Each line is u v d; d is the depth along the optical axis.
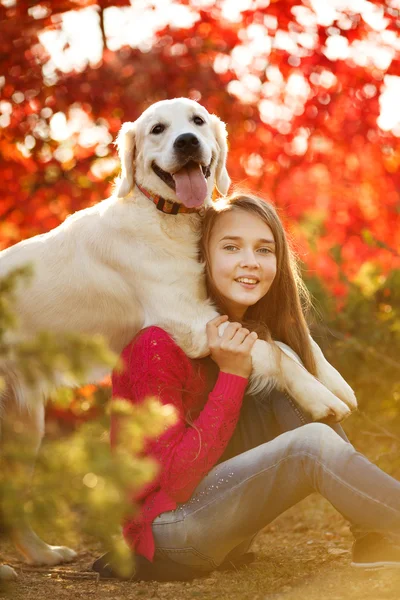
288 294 3.17
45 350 1.82
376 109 4.57
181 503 2.61
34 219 4.66
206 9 4.73
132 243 3.35
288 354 3.03
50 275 3.39
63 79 4.63
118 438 1.90
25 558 3.37
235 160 4.71
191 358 3.08
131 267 3.32
